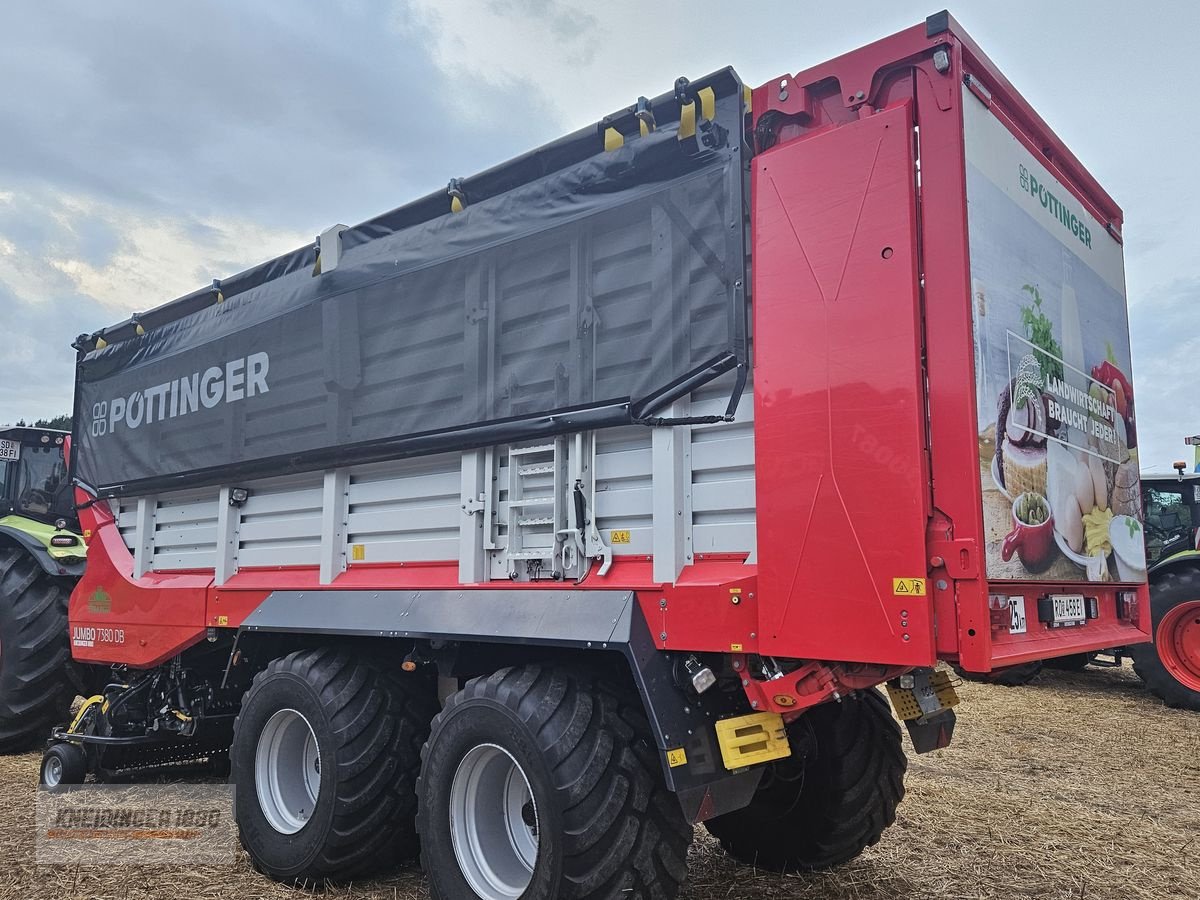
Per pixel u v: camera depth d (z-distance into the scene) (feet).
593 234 10.29
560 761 8.85
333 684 11.64
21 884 11.65
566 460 10.36
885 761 11.66
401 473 12.28
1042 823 14.16
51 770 16.31
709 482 9.24
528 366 10.68
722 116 9.42
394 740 11.62
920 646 7.52
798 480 8.39
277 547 13.99
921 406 7.88
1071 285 10.73
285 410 13.69
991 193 8.79
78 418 18.85
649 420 9.45
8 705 19.24
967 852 12.77
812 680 8.44
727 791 8.86
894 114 8.34
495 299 11.16
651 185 9.87
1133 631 11.62
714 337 9.11
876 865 12.20
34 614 19.33
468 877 9.74
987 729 22.25
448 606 10.84
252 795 12.26
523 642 9.70
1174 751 19.76
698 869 12.06
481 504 11.03
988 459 8.09
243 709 12.58
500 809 10.16
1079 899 11.10
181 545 16.06
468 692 10.00
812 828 11.50
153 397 16.63
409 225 12.57
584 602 9.62
